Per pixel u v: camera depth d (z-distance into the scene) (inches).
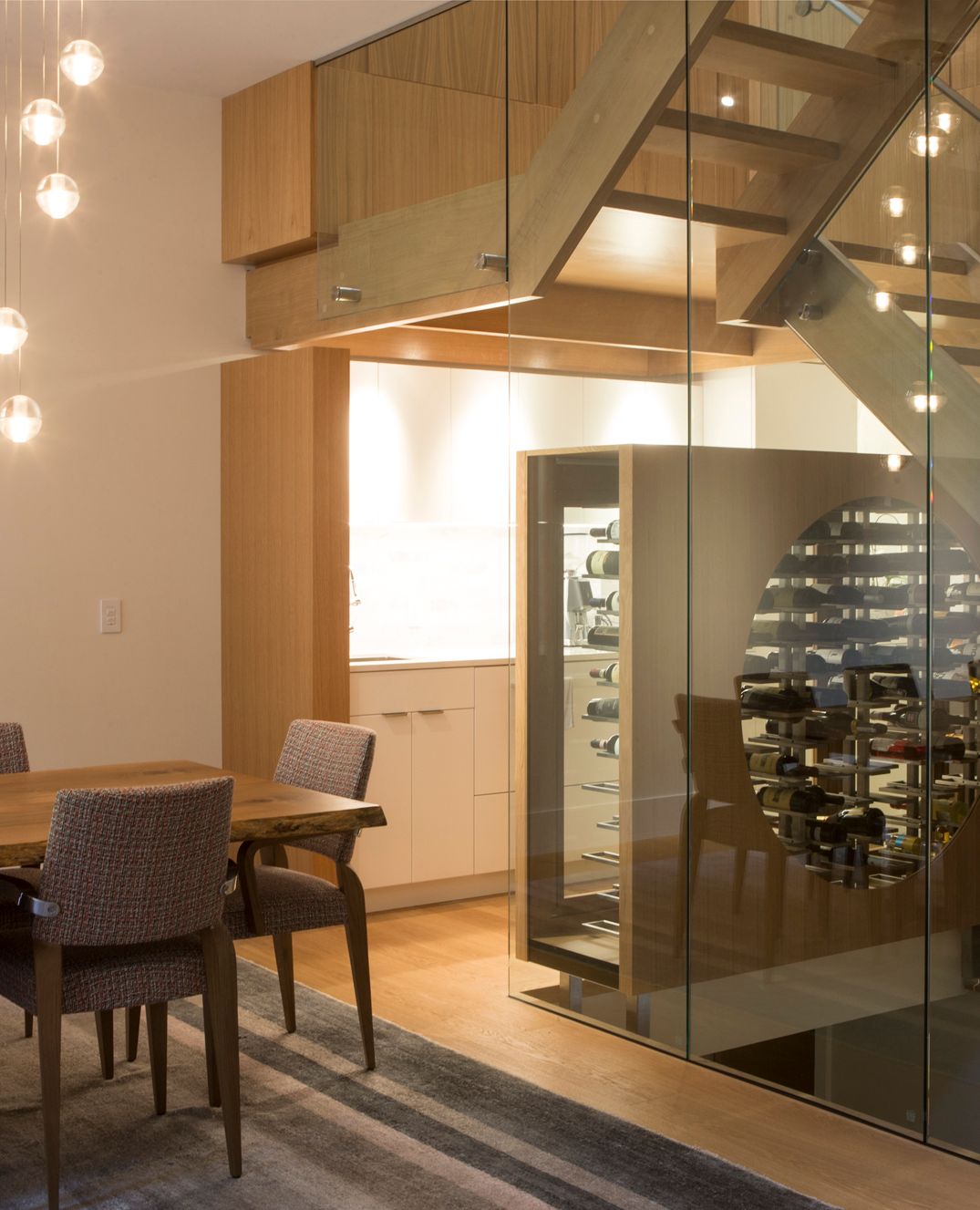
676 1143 132.6
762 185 145.3
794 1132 136.4
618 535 165.2
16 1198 120.7
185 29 193.3
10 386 211.0
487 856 233.1
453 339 238.4
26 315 211.9
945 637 130.3
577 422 169.9
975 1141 129.3
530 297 174.6
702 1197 121.0
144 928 121.0
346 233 203.8
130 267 221.1
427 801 226.2
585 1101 143.9
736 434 149.9
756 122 145.9
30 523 213.5
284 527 217.3
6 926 141.8
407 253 192.5
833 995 142.1
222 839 124.6
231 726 230.7
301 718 214.5
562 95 168.6
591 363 167.5
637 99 159.5
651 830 162.4
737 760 151.8
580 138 166.6
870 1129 137.6
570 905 173.2
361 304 201.6
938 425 129.7
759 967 149.7
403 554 256.5
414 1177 124.8
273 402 219.0
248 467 225.1
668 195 156.2
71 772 161.2
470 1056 157.4
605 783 168.6
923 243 130.2
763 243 145.6
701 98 151.9
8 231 209.8
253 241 221.3
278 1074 150.2
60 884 118.0
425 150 187.9
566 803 173.9
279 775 164.6
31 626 213.9
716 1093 147.2
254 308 229.6
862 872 139.2
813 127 140.3
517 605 180.4
